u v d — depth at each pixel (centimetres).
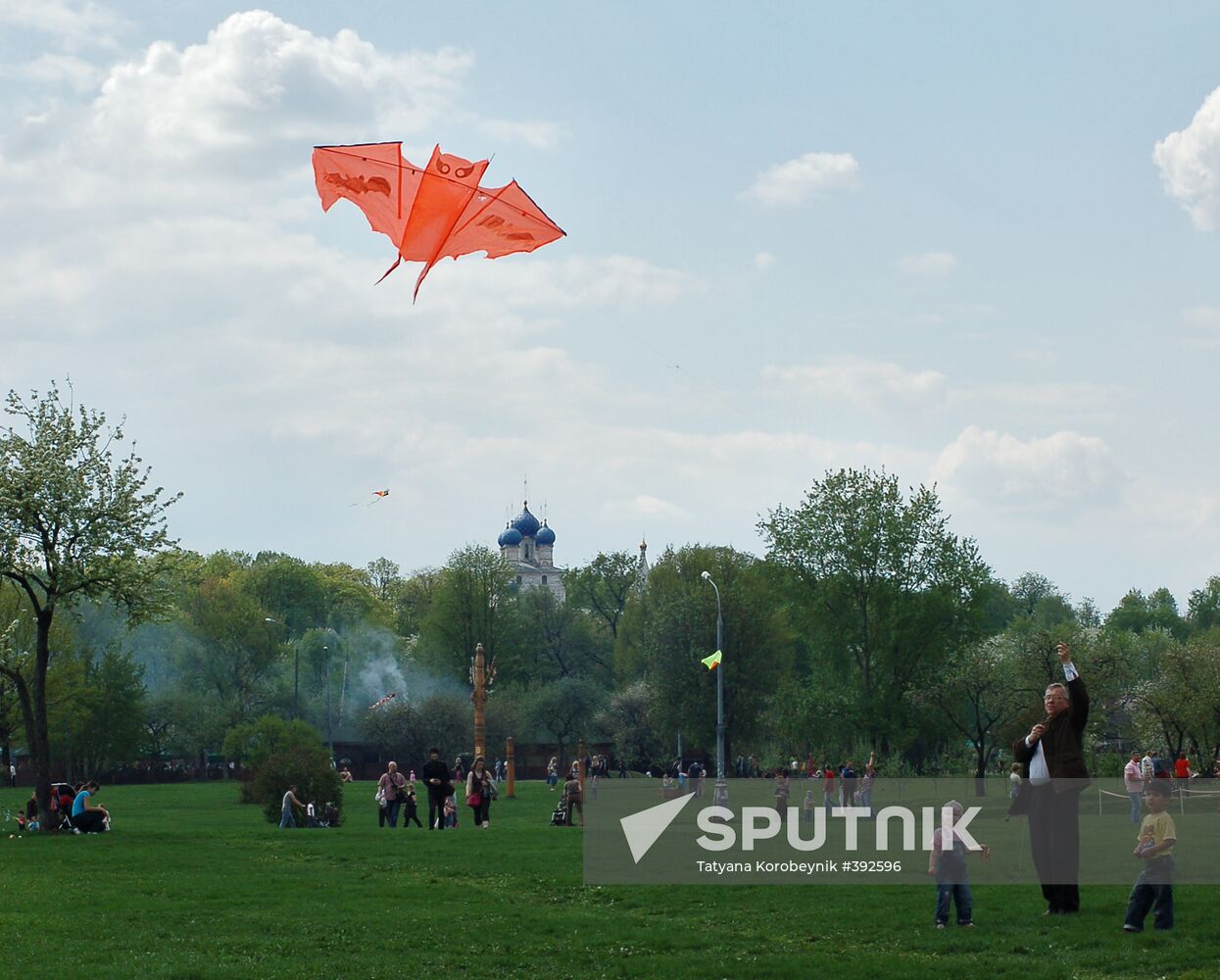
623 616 13375
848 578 8456
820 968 2014
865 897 2722
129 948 2284
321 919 2570
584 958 2158
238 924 2516
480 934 2391
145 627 14125
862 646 8612
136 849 3934
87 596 5038
